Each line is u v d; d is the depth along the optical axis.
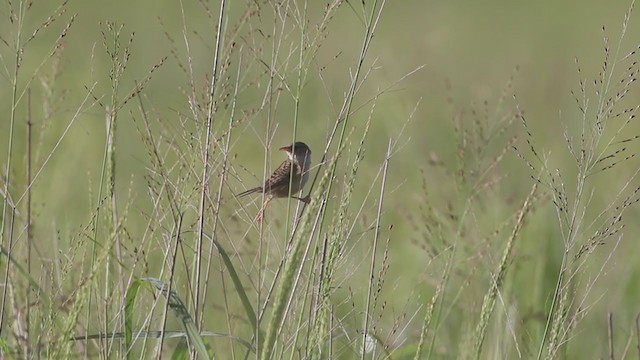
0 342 7.88
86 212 14.13
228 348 10.17
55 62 11.62
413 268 12.98
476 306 10.73
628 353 10.82
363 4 8.57
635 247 13.19
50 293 7.96
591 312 11.66
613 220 8.45
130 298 7.96
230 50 8.64
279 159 17.23
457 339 10.93
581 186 8.13
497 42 31.47
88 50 22.83
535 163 17.03
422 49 28.06
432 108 21.59
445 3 35.88
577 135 18.30
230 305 10.66
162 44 23.64
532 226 12.75
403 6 34.91
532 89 24.75
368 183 15.59
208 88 8.73
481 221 12.61
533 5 36.38
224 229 8.68
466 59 28.64
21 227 9.86
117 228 7.51
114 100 8.11
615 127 19.64
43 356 8.18
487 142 12.51
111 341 8.05
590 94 21.53
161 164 8.41
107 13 28.67
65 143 16.28
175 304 7.85
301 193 10.88
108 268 7.97
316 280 8.37
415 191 15.21
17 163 14.37
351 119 18.69
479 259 10.80
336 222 8.12
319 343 7.84
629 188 15.35
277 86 9.40
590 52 29.61
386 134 18.62
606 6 36.41
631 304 11.96
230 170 9.50
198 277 8.02
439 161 14.09
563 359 9.81
